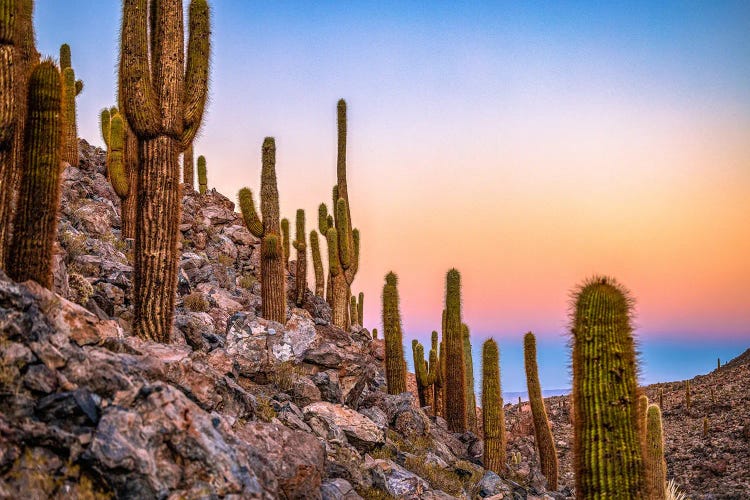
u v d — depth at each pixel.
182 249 20.72
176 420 6.59
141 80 9.95
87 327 7.63
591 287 7.71
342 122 26.58
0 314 6.41
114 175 18.36
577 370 7.57
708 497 26.95
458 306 20.33
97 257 13.28
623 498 7.09
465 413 20.00
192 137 10.59
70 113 21.00
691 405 46.56
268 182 17.25
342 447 11.42
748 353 61.88
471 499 14.30
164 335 9.91
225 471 6.56
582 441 7.40
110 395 6.73
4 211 7.47
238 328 13.69
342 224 23.72
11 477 5.52
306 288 24.45
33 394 6.27
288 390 12.91
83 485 5.86
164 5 10.38
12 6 7.42
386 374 18.95
